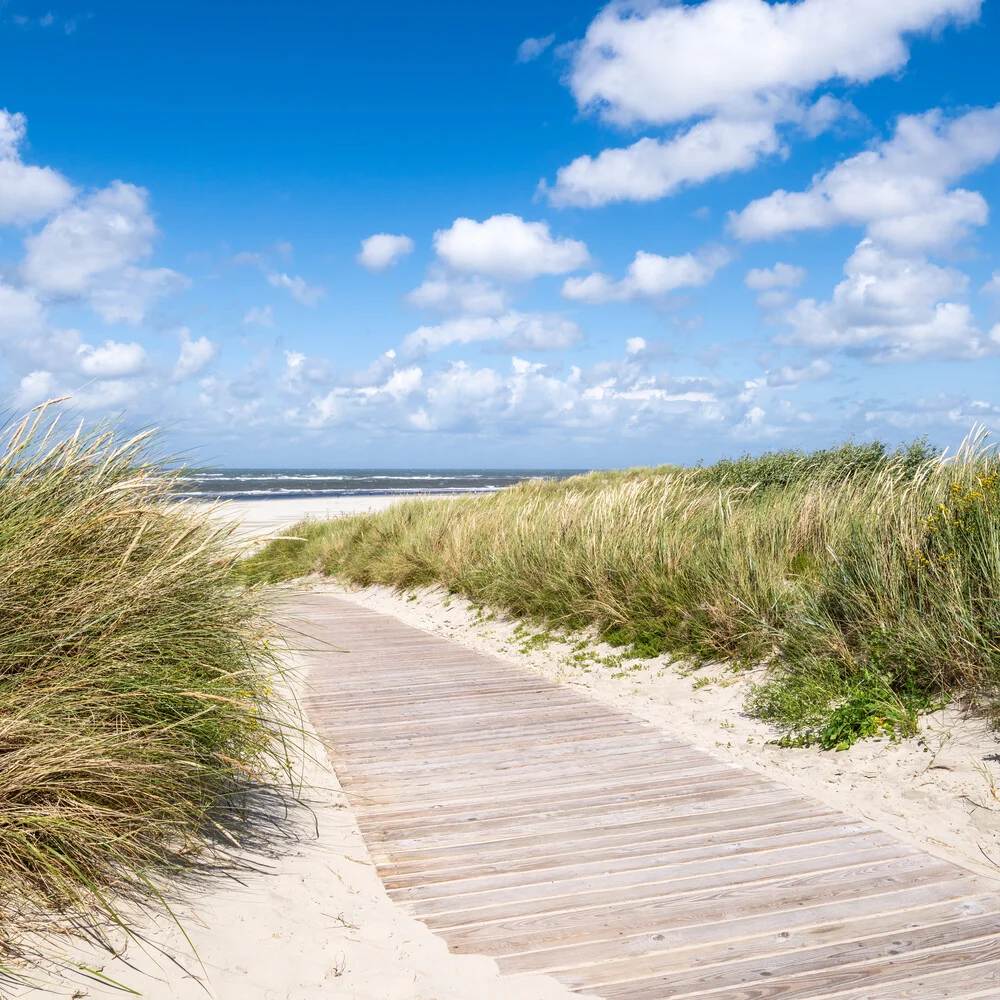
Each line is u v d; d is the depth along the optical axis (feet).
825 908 11.35
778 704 20.21
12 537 11.84
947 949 10.26
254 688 13.87
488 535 42.80
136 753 11.21
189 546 14.26
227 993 9.05
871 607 20.80
